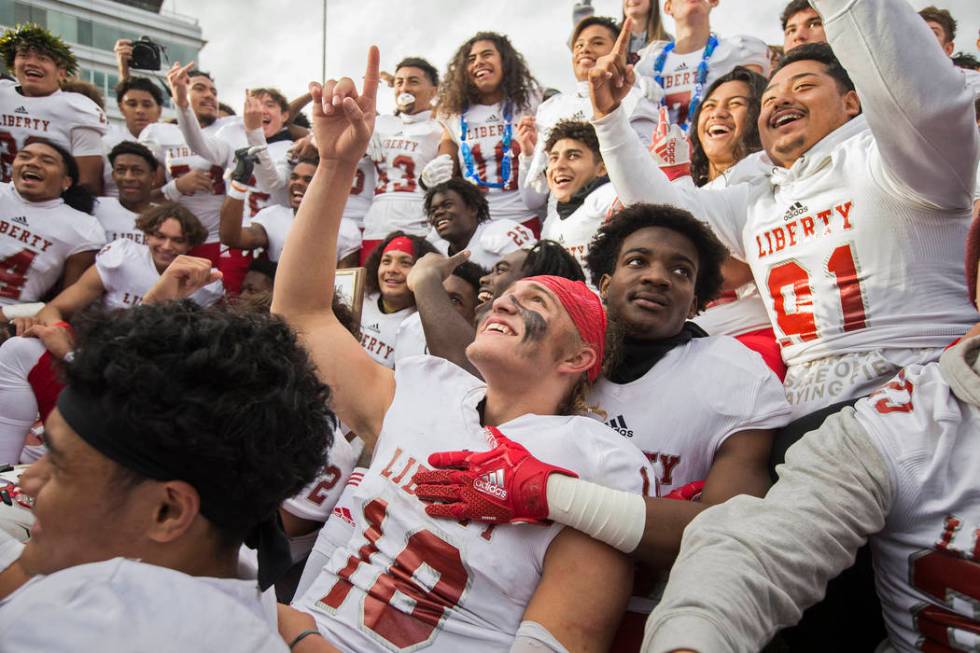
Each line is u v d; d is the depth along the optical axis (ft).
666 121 12.36
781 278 8.61
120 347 3.47
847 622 6.63
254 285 16.20
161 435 3.38
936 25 14.51
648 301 7.28
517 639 5.02
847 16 6.92
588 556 5.25
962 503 4.79
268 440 3.63
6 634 3.08
